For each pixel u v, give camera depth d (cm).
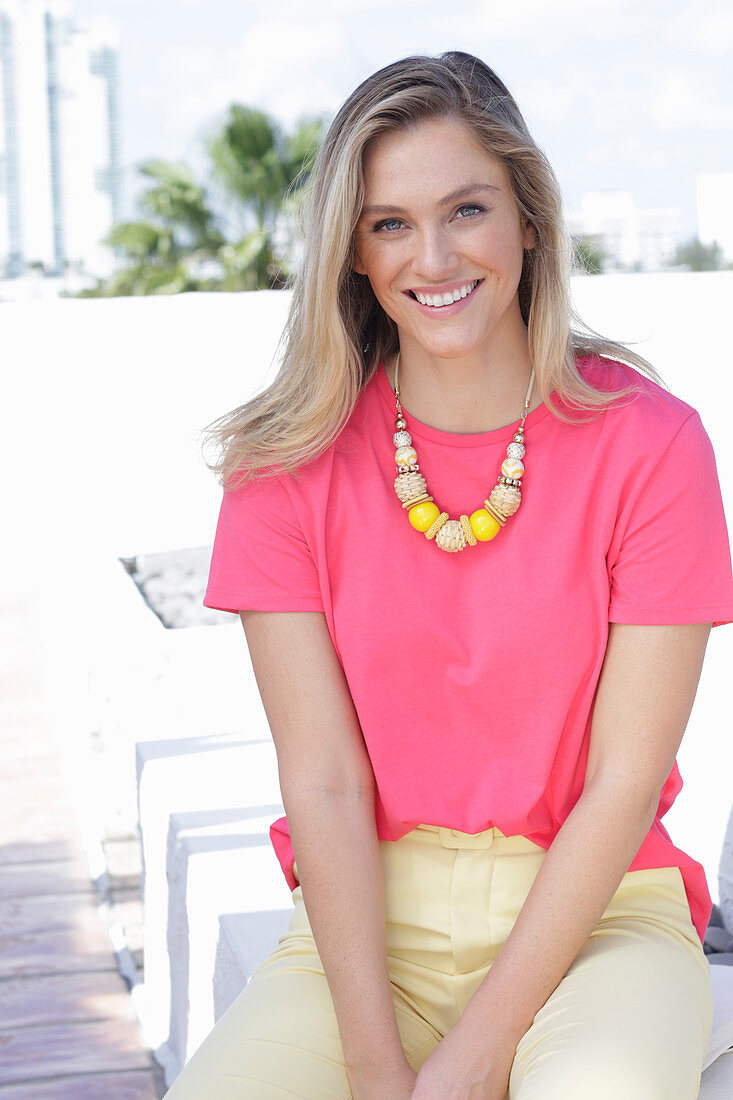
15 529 687
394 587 136
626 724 131
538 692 132
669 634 131
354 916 132
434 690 135
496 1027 123
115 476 645
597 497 133
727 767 250
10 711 497
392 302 140
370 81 136
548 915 126
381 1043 125
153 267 1633
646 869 138
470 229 134
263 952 179
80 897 323
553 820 137
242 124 1644
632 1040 113
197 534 639
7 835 368
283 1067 125
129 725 286
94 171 10838
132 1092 234
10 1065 244
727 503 397
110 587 402
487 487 138
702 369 538
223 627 358
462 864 137
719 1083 130
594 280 560
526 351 142
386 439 144
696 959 133
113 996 272
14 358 657
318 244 139
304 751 140
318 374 141
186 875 218
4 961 288
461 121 132
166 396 641
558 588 131
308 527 140
